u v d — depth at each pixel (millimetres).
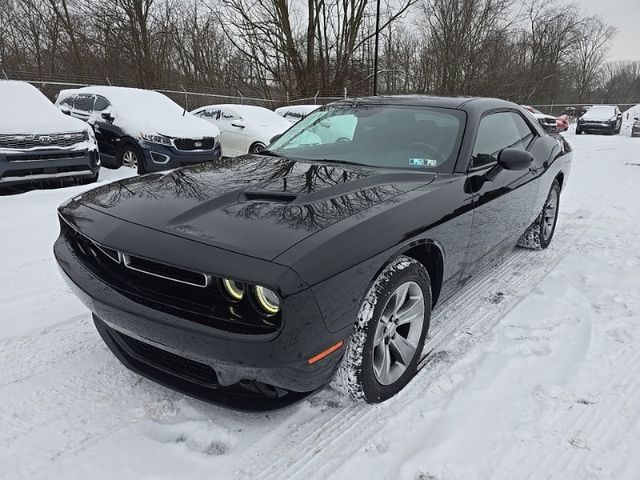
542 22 36781
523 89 35812
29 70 24703
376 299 2025
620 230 5148
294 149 3385
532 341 2832
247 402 1922
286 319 1690
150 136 8164
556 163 4145
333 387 2170
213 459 1925
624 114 25375
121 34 24078
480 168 2926
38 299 3314
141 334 1910
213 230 1924
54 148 6500
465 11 30797
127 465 1887
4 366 2512
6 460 1896
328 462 1919
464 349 2736
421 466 1880
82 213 2254
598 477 1848
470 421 2146
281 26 24312
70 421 2121
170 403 2252
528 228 4051
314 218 2004
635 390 2379
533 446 2002
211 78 27594
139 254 1871
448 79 32219
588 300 3389
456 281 2824
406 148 2996
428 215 2309
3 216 5195
